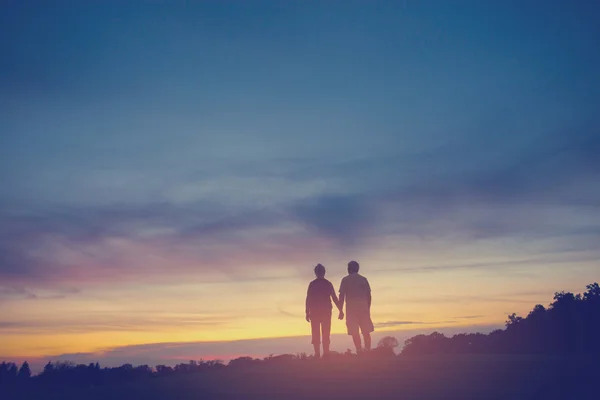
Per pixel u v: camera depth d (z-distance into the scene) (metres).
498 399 9.22
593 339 36.38
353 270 17.70
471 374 12.09
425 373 12.45
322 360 16.30
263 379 12.63
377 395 9.90
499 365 13.72
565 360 14.91
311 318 17.38
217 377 13.87
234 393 10.93
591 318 36.84
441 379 11.46
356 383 11.29
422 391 10.09
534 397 9.34
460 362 14.73
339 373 12.97
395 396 9.73
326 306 17.31
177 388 12.23
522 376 11.59
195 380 13.46
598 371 11.99
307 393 10.42
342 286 17.44
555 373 11.87
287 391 10.74
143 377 15.55
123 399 11.43
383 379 11.72
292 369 14.38
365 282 17.44
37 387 14.23
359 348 17.11
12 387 14.10
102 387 13.96
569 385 10.36
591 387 10.10
